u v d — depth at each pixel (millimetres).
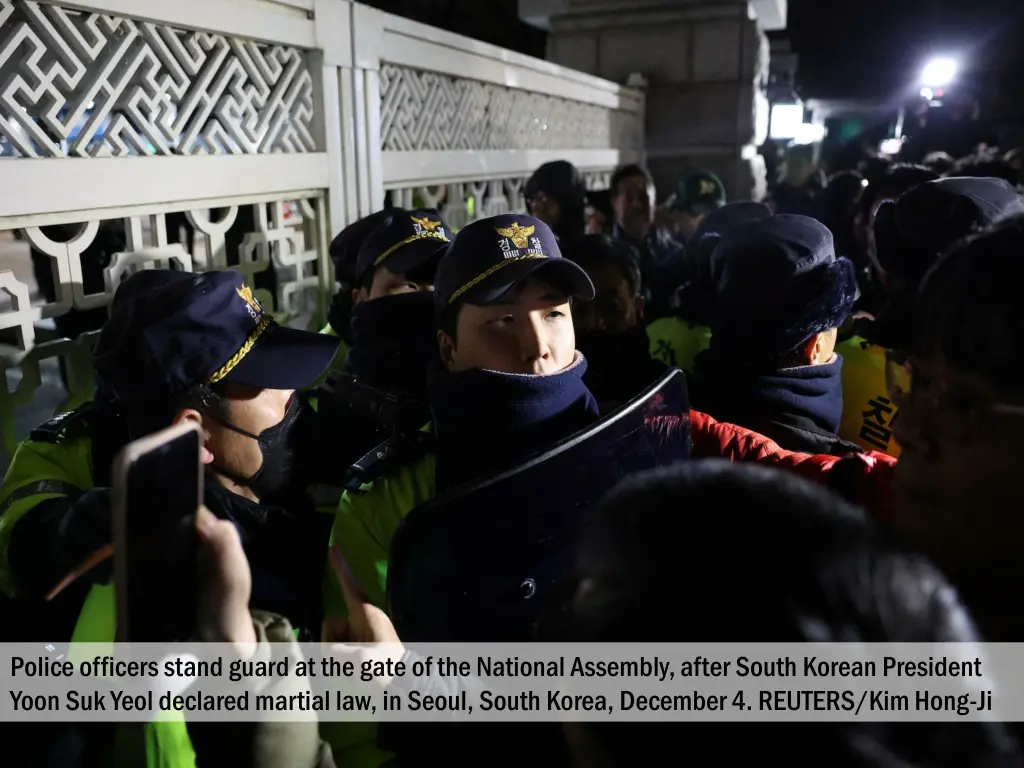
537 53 10852
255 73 2271
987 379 660
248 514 1216
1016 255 658
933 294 712
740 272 1578
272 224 2457
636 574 531
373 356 1690
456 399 1185
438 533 960
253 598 1156
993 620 727
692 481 578
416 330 1697
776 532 516
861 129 14266
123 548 656
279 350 1243
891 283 1739
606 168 5887
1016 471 684
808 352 1572
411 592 968
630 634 513
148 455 678
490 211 4008
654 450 1146
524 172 4305
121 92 1839
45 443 1389
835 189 3842
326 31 2514
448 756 958
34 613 1253
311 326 2682
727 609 491
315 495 1366
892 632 492
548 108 4742
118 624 667
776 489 561
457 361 1264
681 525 533
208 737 844
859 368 1894
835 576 497
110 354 1222
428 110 3322
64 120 1703
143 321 1197
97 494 1033
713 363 1663
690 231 4859
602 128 5891
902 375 1736
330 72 2570
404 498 1201
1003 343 644
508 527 988
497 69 3873
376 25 2787
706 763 483
